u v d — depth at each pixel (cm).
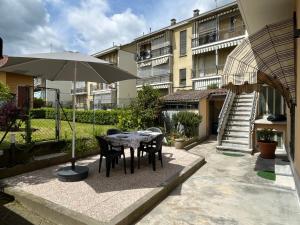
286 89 676
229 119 1349
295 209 525
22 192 542
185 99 1516
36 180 636
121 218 425
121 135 798
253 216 491
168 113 1516
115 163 834
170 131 1446
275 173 786
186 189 646
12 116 739
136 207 470
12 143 701
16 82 1773
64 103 3322
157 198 553
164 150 1118
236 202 560
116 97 3594
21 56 570
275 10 620
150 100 1511
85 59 592
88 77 784
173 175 695
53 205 474
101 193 549
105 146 690
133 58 3769
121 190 570
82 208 466
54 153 855
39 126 1325
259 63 636
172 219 471
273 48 605
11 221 453
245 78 658
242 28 2370
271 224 459
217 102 1795
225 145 1224
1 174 650
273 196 599
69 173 641
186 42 2848
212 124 1764
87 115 2544
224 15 2492
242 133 1252
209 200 570
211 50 2536
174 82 2967
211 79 2547
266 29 600
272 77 694
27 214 481
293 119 726
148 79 3281
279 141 1222
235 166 903
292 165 752
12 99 821
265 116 1309
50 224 444
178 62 2931
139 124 1445
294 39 584
